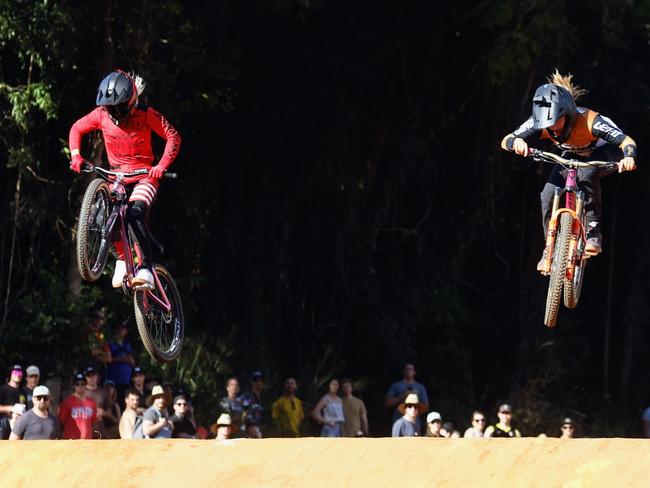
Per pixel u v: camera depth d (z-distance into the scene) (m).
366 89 56.81
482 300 67.31
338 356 59.41
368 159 58.31
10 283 44.53
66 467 17.53
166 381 46.53
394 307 61.22
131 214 22.00
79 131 22.19
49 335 42.50
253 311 54.97
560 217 22.33
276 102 54.78
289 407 44.81
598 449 15.85
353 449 16.86
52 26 40.56
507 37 53.94
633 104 63.22
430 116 60.16
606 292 68.81
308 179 57.28
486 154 62.47
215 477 16.70
